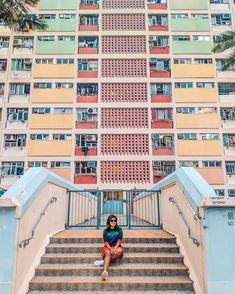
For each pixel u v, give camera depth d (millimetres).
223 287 4203
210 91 24016
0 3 9156
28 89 23812
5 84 23750
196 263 4723
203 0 26062
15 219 4484
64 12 25719
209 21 25734
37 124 23094
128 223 7879
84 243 6098
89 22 25672
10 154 22422
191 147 22875
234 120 23422
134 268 5047
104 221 11766
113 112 23625
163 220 7570
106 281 4723
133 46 25078
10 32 24828
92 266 5176
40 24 10766
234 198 4449
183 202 5578
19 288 4430
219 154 22719
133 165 22453
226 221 4441
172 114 23625
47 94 23734
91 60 24719
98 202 7980
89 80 24156
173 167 22547
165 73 24500
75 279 4824
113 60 24750
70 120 23250
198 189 4855
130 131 23109
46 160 22406
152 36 25266
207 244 4367
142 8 25938
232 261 4312
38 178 5672
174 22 25672
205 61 24828
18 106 23359
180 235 5844
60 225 7344
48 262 5387
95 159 22422
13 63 24344
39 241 5555
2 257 4344
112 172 22297
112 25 25578
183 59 24844
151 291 4625
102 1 26047
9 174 22047
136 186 21844
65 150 22625
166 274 5020
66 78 24156
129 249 5750
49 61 24594
